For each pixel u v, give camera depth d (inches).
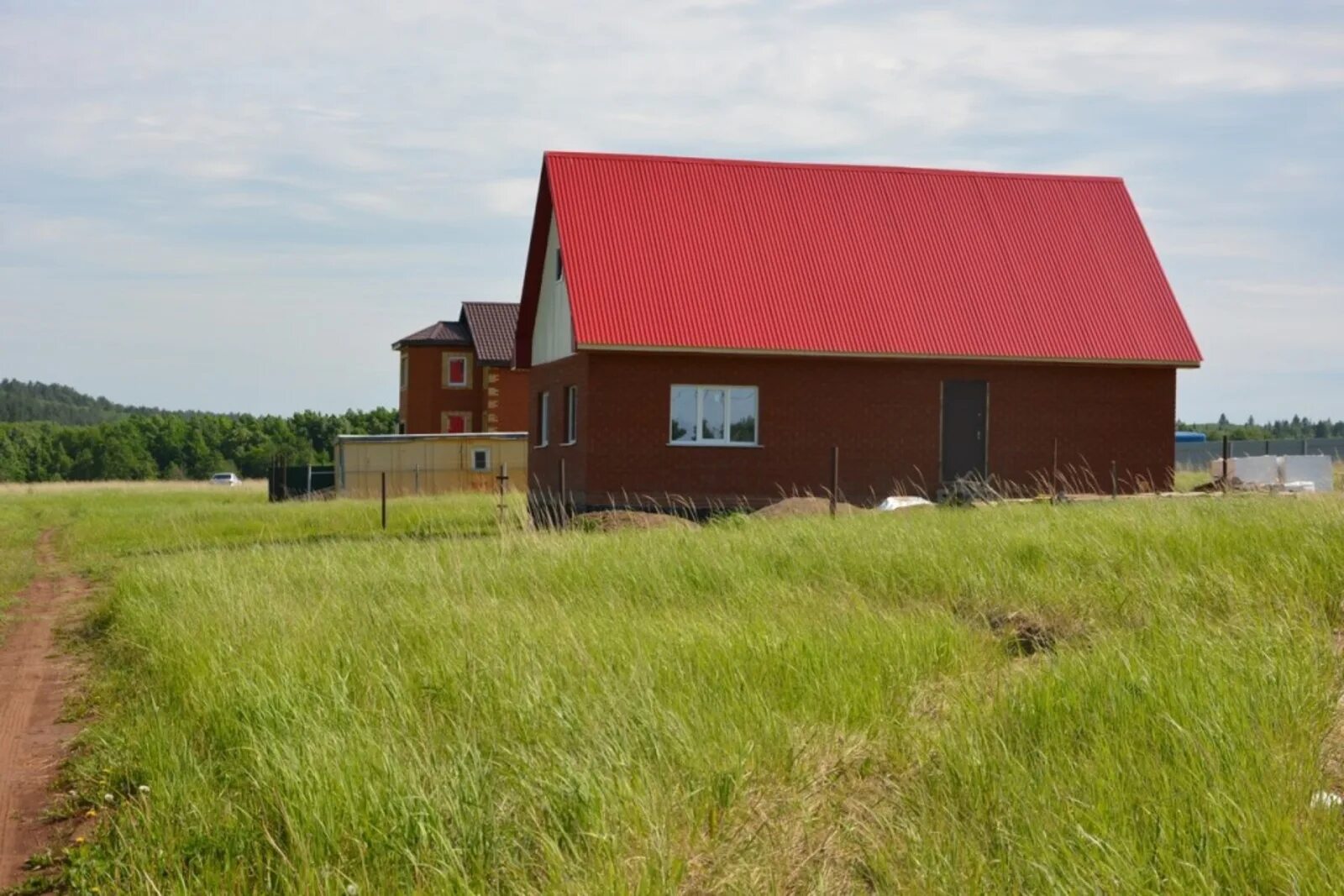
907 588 501.0
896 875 222.5
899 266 1178.0
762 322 1105.4
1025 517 634.2
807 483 1111.0
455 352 2433.6
